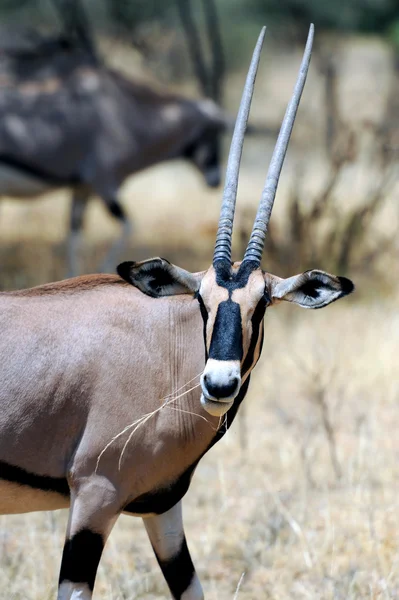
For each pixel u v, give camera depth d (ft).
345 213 146.51
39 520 71.46
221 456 83.10
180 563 52.47
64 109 136.26
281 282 48.32
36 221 177.58
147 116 141.69
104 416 48.19
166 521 52.11
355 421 85.56
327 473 77.82
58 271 143.23
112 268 139.74
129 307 50.34
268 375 100.99
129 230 141.28
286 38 250.98
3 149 134.10
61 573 47.78
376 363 100.73
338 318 116.16
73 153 137.59
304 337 109.09
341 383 95.55
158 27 229.25
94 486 47.93
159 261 47.85
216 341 44.78
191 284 48.49
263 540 67.97
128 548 68.13
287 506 71.82
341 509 71.15
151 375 49.14
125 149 140.46
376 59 266.77
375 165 160.04
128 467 48.47
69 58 140.15
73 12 175.63
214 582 62.80
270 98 280.31
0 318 49.19
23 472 48.19
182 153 146.82
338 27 223.51
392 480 75.82
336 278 47.52
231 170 50.75
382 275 132.67
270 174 50.31
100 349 48.85
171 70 245.45
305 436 84.79
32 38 146.51
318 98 262.06
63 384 48.14
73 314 49.85
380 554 62.13
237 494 75.87
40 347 48.57
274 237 128.57
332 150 158.71
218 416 48.57
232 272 47.32
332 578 60.49
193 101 145.48
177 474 50.11
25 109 134.92
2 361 48.21
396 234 139.03
